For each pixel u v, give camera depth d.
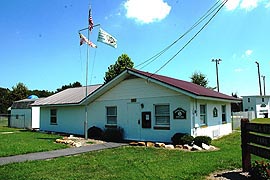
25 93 58.41
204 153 11.57
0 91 61.50
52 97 27.28
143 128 17.14
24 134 22.22
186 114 15.39
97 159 10.34
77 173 8.00
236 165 8.77
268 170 6.69
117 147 13.98
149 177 7.34
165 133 16.14
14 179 7.36
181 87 15.27
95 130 19.00
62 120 23.72
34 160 10.17
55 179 7.30
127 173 7.89
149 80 16.41
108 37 17.89
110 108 19.20
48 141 16.44
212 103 18.44
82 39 18.53
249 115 43.81
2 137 19.36
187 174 7.60
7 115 39.31
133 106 17.77
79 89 27.44
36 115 32.50
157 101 16.61
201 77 52.78
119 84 18.61
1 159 10.40
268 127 6.82
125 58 36.12
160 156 10.98
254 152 7.49
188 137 14.20
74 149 13.15
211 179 7.16
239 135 19.44
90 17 18.22
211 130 17.86
